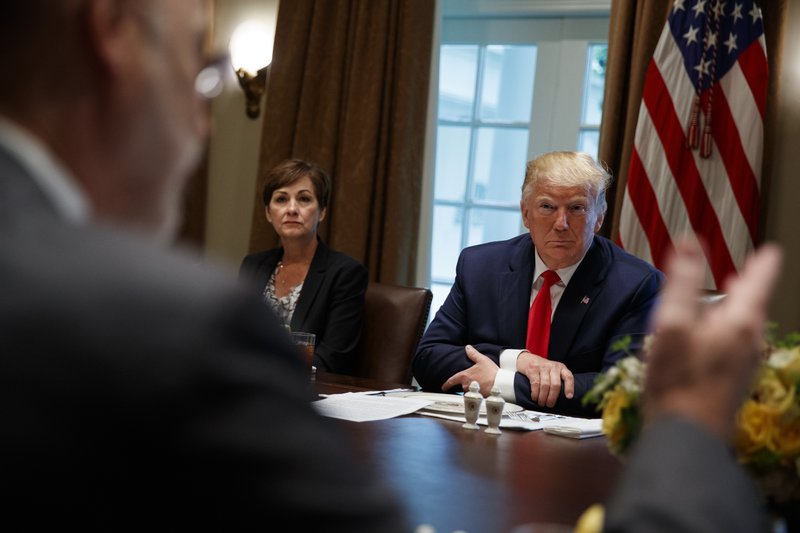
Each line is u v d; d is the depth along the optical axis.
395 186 3.95
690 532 0.46
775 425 1.02
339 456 0.42
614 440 1.10
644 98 3.47
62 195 0.44
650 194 3.45
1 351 0.37
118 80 0.47
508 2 4.04
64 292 0.39
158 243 0.44
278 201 3.13
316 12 4.11
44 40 0.45
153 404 0.38
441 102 4.22
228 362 0.39
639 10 3.59
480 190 4.16
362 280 3.03
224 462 0.38
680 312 0.54
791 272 3.47
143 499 0.38
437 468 1.40
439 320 2.58
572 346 2.40
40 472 0.37
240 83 4.38
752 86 3.39
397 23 3.99
